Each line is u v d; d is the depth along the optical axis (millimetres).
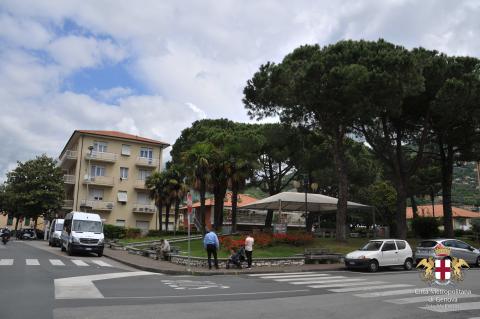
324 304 10219
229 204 66250
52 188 56375
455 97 27297
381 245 20906
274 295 11703
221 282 14938
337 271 20344
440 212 72250
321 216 61594
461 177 90812
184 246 31516
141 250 27547
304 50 30172
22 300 9883
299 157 39094
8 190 59906
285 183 46500
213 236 19531
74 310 8781
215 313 8836
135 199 58938
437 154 35281
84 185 55812
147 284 13570
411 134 34438
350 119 28250
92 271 17234
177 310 9055
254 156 36688
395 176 31953
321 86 26766
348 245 27656
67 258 23875
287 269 20078
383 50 26953
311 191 47500
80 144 56344
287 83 28297
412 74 25844
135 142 59656
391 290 12906
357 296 11586
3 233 36625
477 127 31766
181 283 14148
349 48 27703
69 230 27703
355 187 51719
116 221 57312
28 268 17141
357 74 24859
